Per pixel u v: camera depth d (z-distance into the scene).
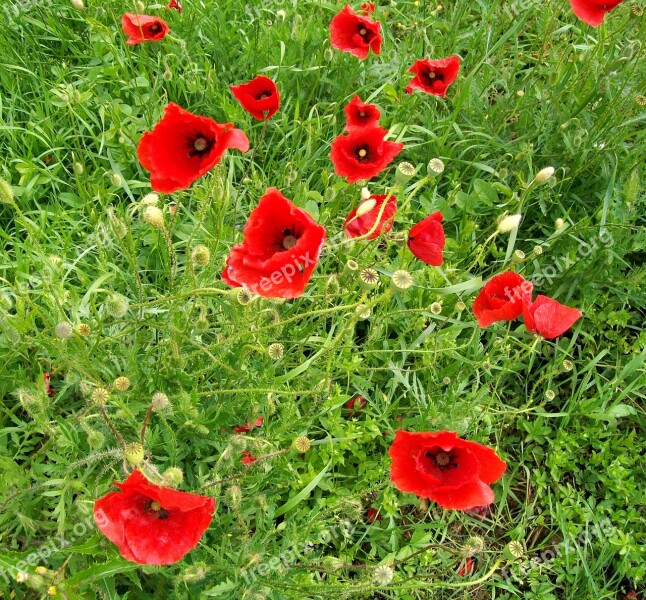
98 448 0.48
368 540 0.62
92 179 0.75
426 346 0.68
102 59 0.84
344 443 0.63
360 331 0.73
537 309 0.53
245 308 0.49
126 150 0.77
